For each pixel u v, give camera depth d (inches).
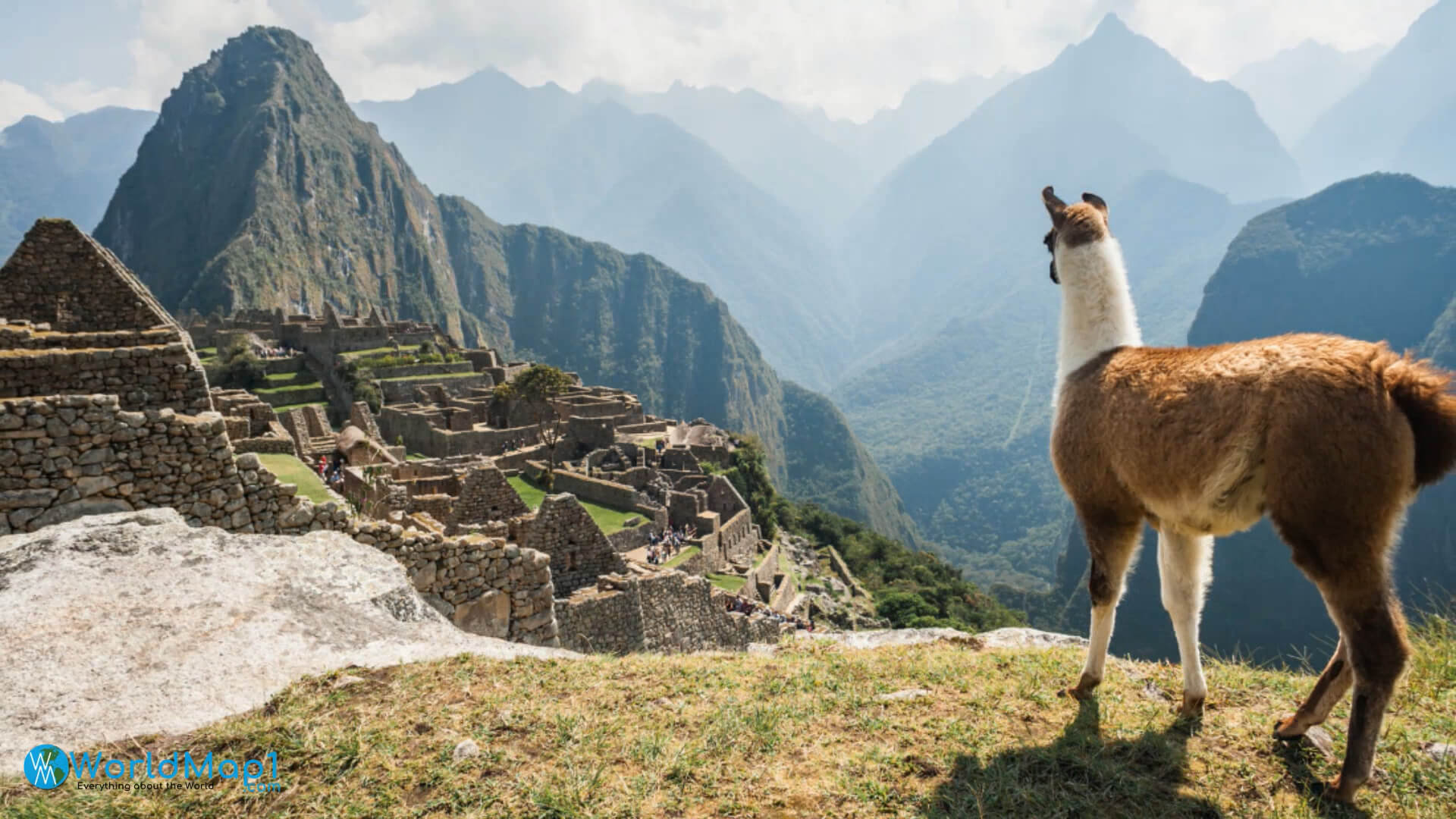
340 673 200.4
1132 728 177.8
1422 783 154.6
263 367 3223.4
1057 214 210.4
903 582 3346.5
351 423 1739.7
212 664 200.1
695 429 3270.2
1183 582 174.4
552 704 186.5
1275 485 138.8
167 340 416.5
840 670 219.6
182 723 175.8
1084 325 192.2
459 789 148.5
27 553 238.4
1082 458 180.1
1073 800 148.6
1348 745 143.8
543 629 407.5
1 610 211.0
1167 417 154.6
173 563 244.7
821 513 4229.8
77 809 141.1
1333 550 135.0
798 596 2427.4
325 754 159.9
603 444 2672.2
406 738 167.5
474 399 3053.6
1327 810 145.6
